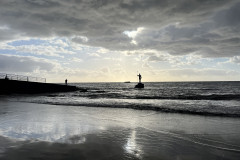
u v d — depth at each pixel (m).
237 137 5.40
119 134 5.79
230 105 12.90
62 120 8.01
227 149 4.43
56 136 5.48
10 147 4.46
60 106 13.38
